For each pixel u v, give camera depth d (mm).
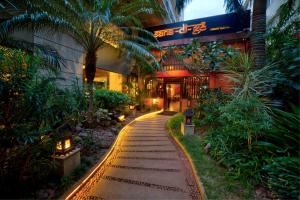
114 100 6555
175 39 9062
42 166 2107
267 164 2285
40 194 1909
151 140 4449
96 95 6012
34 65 1908
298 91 3252
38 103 1734
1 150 1713
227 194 2051
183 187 2268
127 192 2141
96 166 2730
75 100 2639
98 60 7211
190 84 9234
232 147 2955
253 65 3916
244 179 2252
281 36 4402
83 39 4844
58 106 2076
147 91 10203
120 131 5031
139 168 2816
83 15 4352
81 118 3414
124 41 5504
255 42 4277
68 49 5645
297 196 1790
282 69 3436
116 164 2961
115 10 5199
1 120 1669
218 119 4164
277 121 2662
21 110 1715
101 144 3674
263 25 4250
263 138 2734
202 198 2012
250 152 2627
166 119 7613
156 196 2070
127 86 9070
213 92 5672
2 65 1708
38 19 3420
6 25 3244
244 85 2838
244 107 2562
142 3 5430
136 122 6859
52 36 5008
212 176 2469
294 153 2324
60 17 3990
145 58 8070
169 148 3824
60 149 2289
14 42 3299
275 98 3465
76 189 2090
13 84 1673
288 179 1948
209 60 6680
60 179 2174
